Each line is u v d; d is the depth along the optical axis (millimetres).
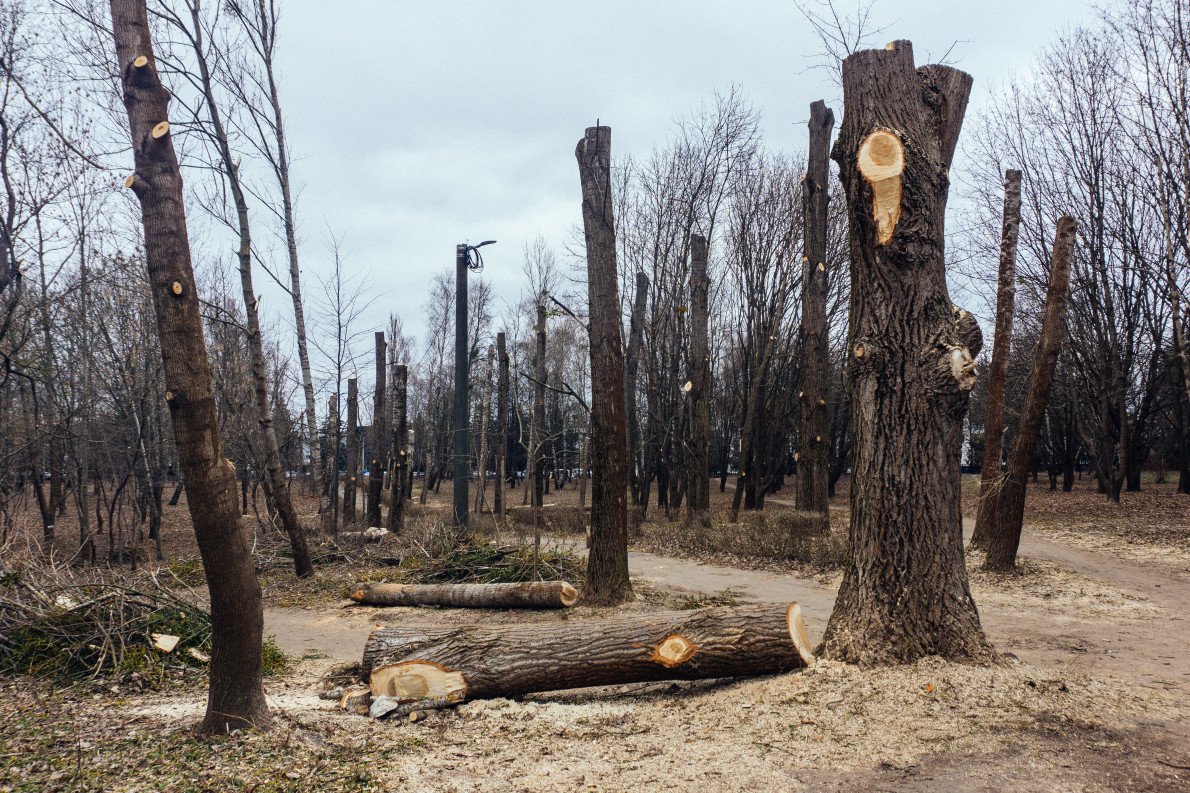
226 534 4645
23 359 15211
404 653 6164
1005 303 14562
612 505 10219
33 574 8414
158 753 4492
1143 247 25875
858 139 6227
